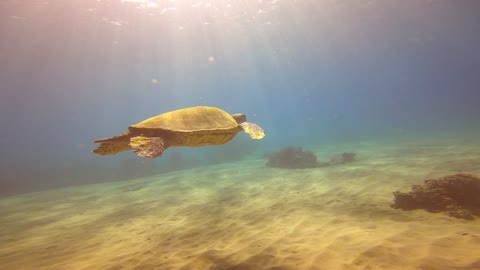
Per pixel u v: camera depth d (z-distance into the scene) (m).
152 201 10.34
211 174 15.92
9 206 12.52
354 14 25.72
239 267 4.09
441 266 3.35
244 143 29.92
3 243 6.84
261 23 26.75
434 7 25.17
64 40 24.61
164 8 21.06
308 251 4.38
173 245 5.43
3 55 26.20
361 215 6.10
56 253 5.71
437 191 6.16
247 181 12.45
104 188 15.59
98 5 19.20
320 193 8.73
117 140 3.71
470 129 27.42
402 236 4.49
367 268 3.59
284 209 7.30
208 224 6.70
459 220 5.16
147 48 31.30
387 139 28.45
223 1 20.89
